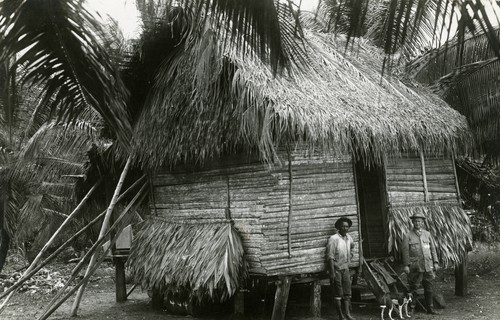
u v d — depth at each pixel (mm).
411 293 10789
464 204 14891
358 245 10508
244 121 9055
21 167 12867
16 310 12742
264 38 4867
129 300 13680
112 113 5746
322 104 9586
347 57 12094
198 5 5176
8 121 5398
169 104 10398
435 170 11672
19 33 4863
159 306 12297
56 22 4953
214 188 10617
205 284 9805
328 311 10992
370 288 10477
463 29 4676
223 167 10430
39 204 15992
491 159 13672
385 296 10250
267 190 9648
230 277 9570
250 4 4750
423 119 10883
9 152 13180
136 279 11719
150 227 11977
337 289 9977
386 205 10984
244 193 10031
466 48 12531
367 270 10508
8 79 5102
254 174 9875
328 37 12586
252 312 11102
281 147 9641
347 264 10031
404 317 10539
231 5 4805
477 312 10914
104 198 14023
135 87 11172
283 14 5285
